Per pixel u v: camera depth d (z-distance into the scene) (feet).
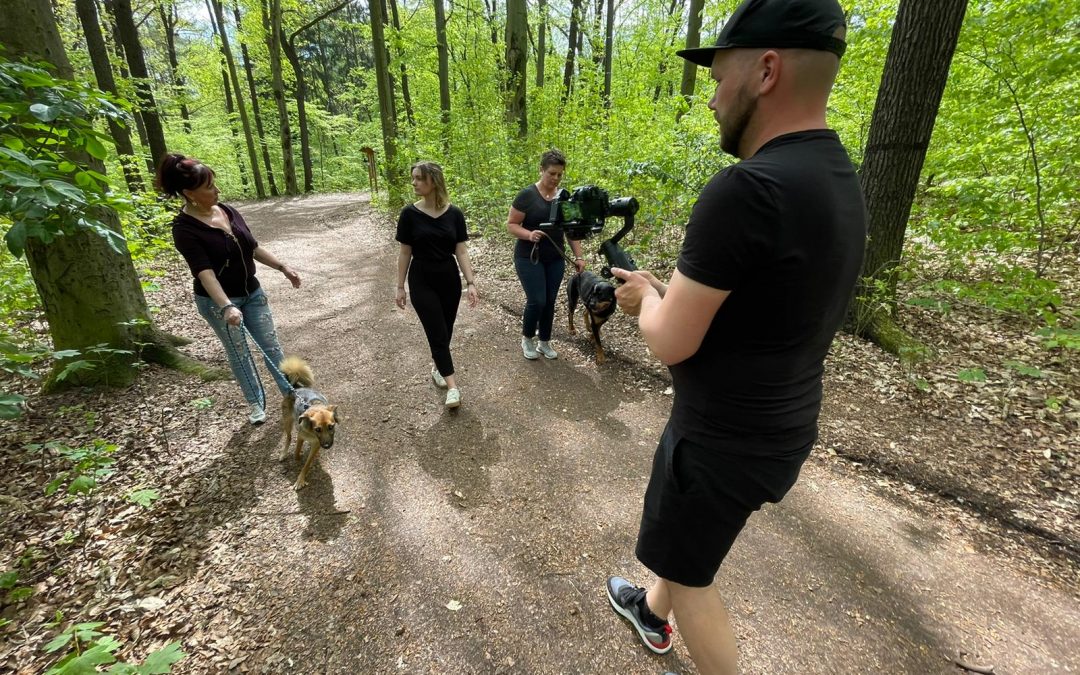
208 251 9.42
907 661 5.91
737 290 3.17
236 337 10.32
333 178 84.02
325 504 8.61
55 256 11.32
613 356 14.21
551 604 6.72
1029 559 7.28
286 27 63.41
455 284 11.33
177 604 6.63
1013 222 16.35
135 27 30.27
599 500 8.74
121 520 8.13
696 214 3.21
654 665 5.96
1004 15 12.84
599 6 53.01
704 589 4.40
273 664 5.88
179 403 11.63
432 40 46.47
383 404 12.00
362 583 7.02
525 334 13.89
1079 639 6.13
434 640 6.23
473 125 29.53
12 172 5.12
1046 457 9.12
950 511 8.21
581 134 26.48
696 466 3.80
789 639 6.18
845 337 13.93
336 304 19.49
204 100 74.18
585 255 20.89
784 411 3.52
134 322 11.37
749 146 3.54
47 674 3.92
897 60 12.71
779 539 7.71
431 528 8.10
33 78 6.01
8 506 8.20
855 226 3.23
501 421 11.24
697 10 31.40
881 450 9.62
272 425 10.94
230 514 8.34
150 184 31.81
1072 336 10.26
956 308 15.03
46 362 12.98
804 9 2.93
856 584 6.94
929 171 17.66
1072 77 13.42
